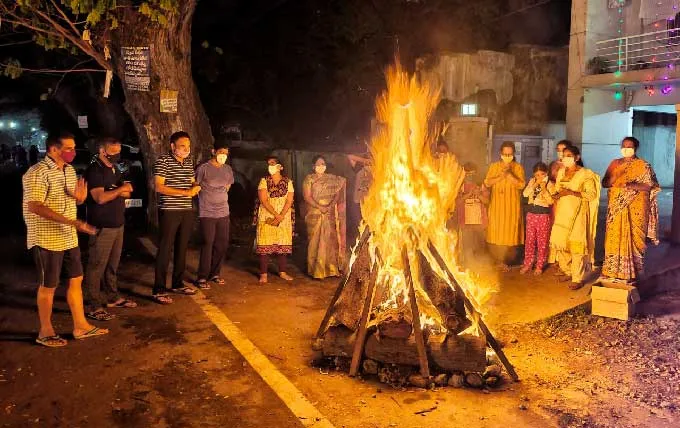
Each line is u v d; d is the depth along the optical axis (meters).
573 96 14.98
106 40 10.31
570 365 5.32
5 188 19.89
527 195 8.59
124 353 5.58
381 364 5.12
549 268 8.90
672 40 13.48
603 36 14.78
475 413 4.41
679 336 6.06
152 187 11.34
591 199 7.79
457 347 4.93
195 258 9.69
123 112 19.00
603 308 6.66
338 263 8.52
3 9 9.98
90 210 6.52
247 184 14.87
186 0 10.46
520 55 18.67
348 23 16.94
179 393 4.75
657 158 20.50
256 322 6.51
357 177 9.94
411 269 5.39
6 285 7.96
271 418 4.34
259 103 19.30
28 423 4.26
